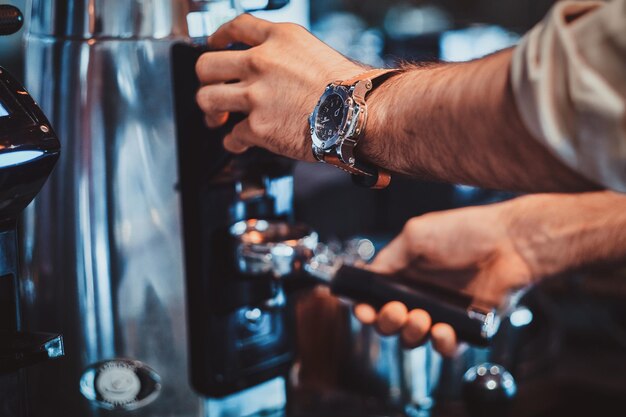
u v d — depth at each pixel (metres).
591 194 1.00
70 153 0.71
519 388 1.01
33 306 0.74
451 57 2.11
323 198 1.63
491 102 0.52
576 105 0.44
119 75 0.71
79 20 0.70
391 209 1.68
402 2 2.22
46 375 0.73
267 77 0.67
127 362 0.74
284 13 1.87
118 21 0.71
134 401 0.74
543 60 0.46
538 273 0.99
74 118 0.71
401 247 0.95
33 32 0.72
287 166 0.78
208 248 0.72
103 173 0.72
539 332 1.09
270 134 0.68
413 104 0.59
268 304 0.77
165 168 0.73
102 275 0.73
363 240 1.16
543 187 0.52
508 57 0.53
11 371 0.52
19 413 0.54
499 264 0.97
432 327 0.76
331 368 0.94
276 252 0.71
